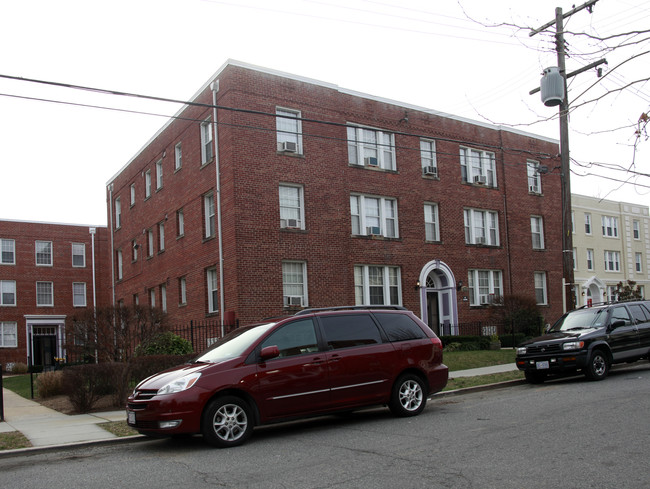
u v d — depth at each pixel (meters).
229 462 7.75
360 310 10.68
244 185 21.23
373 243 24.61
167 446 9.21
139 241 30.70
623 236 41.22
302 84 23.11
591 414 9.67
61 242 41.56
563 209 18.16
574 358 14.19
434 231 27.16
